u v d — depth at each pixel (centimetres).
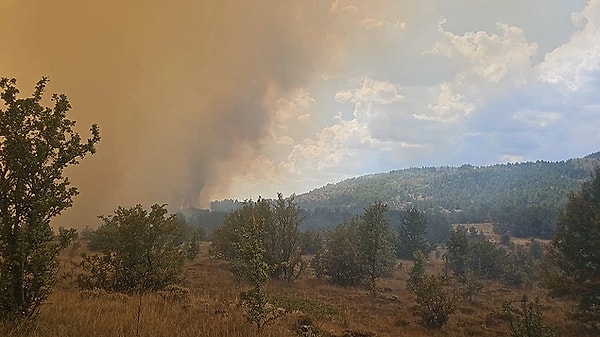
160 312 1030
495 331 1762
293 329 1121
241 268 2500
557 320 2158
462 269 3769
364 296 2589
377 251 3027
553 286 2162
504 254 4197
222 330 903
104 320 827
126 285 1599
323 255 3425
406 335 1530
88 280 1600
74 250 3023
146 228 1641
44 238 775
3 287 722
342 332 1283
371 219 3097
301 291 2505
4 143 743
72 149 803
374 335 1343
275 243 3028
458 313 2189
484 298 2884
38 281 769
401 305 2347
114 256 1639
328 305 1981
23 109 765
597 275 2042
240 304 1196
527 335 1494
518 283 3712
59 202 780
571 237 2150
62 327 727
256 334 927
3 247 741
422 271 2878
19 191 746
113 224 1669
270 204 3175
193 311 1104
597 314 2022
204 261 3831
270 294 2161
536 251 5822
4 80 761
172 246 1767
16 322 705
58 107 802
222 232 3388
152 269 1631
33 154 764
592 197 2205
